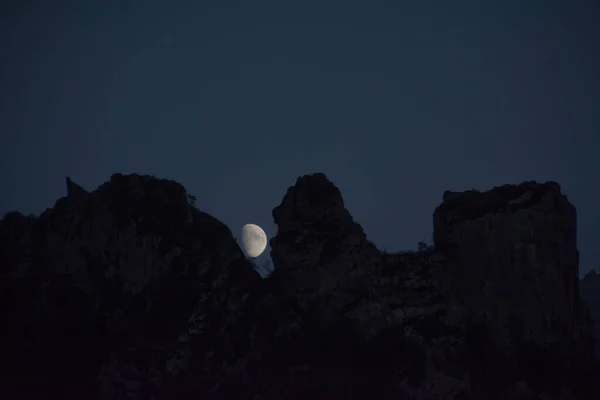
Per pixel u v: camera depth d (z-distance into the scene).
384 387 193.62
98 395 187.88
